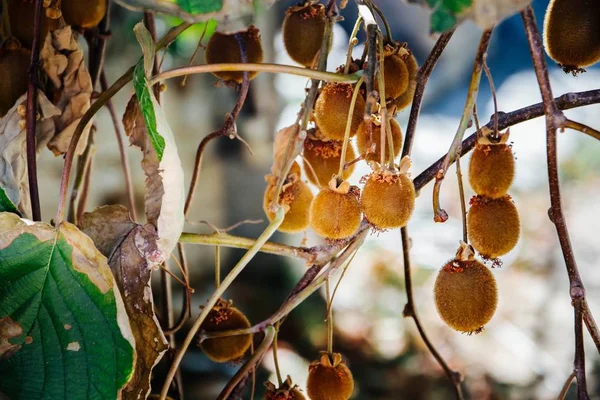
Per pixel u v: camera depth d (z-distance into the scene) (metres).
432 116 5.57
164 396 1.07
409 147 1.10
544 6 3.47
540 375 3.39
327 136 1.08
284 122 3.31
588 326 1.03
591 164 5.87
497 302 1.03
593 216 5.26
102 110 2.74
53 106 1.14
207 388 2.67
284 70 1.02
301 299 1.11
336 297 3.82
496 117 1.02
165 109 3.10
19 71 1.15
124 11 2.46
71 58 1.16
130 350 1.01
